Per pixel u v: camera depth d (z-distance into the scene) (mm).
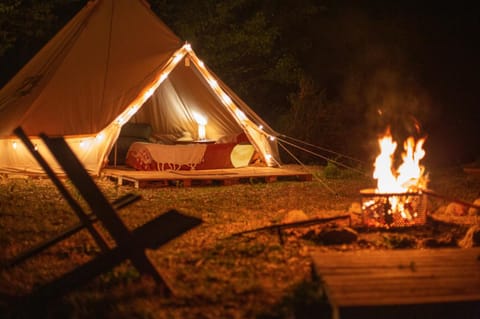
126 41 12359
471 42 19062
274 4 19953
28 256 5695
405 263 5273
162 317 4578
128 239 4902
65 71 12094
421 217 7402
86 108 11508
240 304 4844
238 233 6930
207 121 14203
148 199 9406
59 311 4734
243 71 19531
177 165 11977
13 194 9648
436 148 17016
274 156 13023
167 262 5879
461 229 7238
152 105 14492
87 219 5648
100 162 11430
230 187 10797
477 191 10578
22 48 20328
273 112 19094
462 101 18344
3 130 11750
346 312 4398
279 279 5414
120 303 4844
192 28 18938
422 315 4465
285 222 7441
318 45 20609
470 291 4625
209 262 5895
